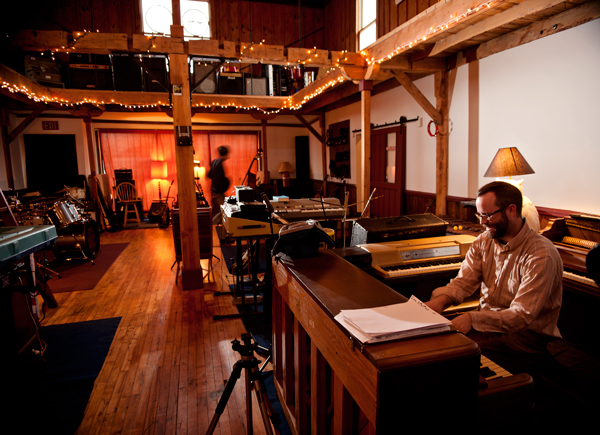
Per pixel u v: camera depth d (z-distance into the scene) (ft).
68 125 28.99
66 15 27.35
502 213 5.62
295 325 5.68
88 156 29.58
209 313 11.97
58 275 15.71
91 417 7.04
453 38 13.70
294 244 6.55
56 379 8.27
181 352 9.48
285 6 31.22
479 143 15.39
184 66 13.94
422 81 19.10
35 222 17.13
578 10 10.99
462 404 3.34
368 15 22.04
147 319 11.57
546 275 5.30
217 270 16.88
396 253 8.23
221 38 30.17
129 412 7.18
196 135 33.47
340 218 13.39
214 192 22.15
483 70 14.92
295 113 31.32
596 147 10.88
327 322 4.20
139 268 17.39
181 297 13.47
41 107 25.99
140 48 13.53
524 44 12.98
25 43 12.98
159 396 7.68
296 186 35.53
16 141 27.58
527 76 12.96
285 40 31.50
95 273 16.58
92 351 9.55
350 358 3.61
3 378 6.06
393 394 3.08
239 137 34.40
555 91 12.00
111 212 27.81
